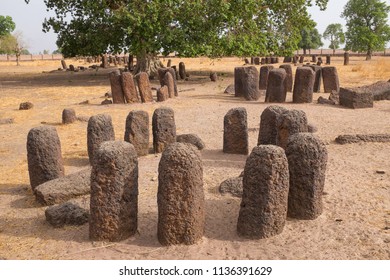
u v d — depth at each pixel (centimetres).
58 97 2058
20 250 566
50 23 2761
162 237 566
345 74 2850
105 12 2478
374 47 5375
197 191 557
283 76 1708
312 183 614
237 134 991
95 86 2509
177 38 2436
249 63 4578
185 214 554
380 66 3219
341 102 1628
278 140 810
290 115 789
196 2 2377
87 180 752
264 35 2783
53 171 776
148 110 1593
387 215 640
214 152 1019
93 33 2577
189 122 1392
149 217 650
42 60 6831
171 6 2377
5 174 897
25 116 1572
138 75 1761
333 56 6406
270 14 2880
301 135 623
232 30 2667
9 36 6912
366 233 580
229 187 741
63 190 723
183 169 545
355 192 736
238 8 2517
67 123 1391
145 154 998
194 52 2455
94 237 582
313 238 570
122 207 574
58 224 629
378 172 840
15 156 1041
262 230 570
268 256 529
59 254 553
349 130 1227
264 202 563
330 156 965
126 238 586
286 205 583
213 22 2508
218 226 616
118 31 2550
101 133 909
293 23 2977
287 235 582
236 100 1836
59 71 3906
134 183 585
